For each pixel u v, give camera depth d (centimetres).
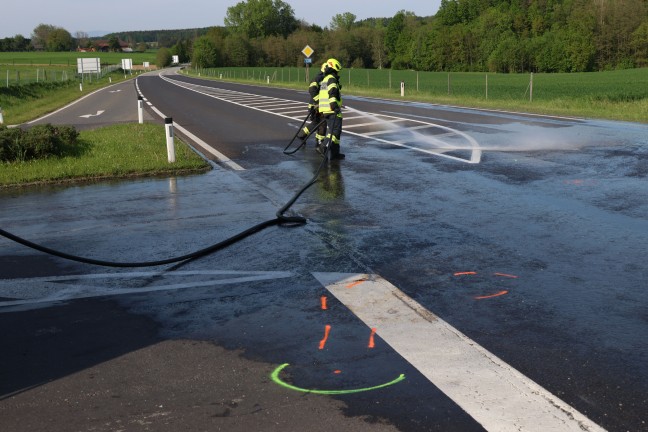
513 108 2214
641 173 948
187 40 18362
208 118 2164
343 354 391
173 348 409
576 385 344
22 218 796
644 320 426
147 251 635
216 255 613
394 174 1000
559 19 9594
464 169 1019
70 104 3472
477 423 311
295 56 13700
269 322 446
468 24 11506
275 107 2581
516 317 438
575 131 1484
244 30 16000
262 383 358
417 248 606
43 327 452
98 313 476
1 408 340
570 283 499
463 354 385
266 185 958
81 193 943
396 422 314
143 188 965
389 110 2230
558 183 890
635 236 623
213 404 337
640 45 8256
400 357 384
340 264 568
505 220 698
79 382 367
